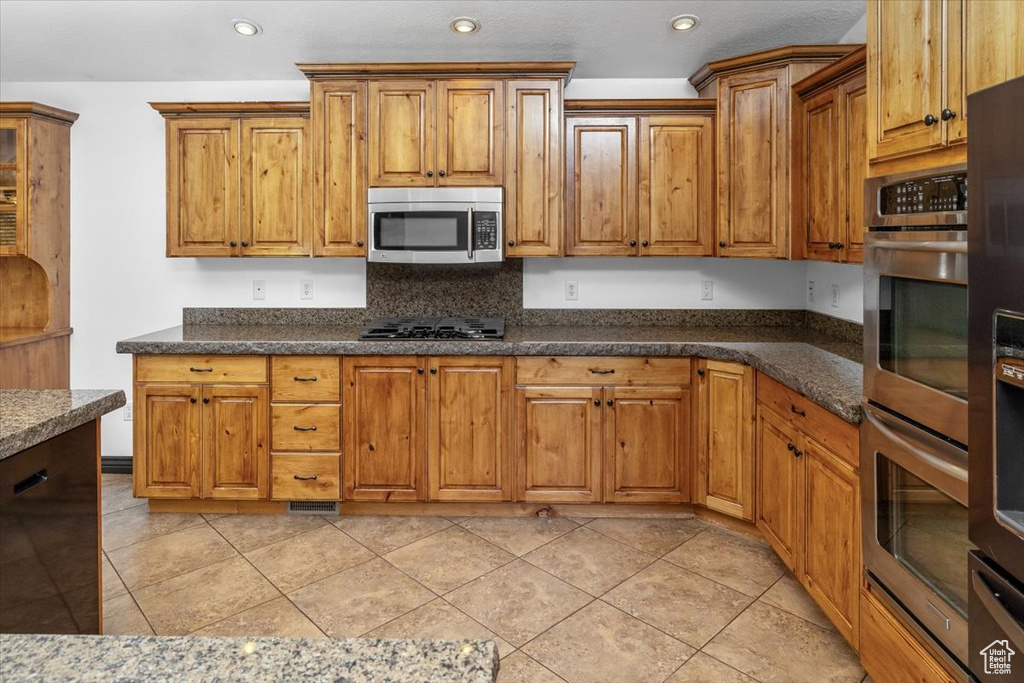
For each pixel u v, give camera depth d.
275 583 2.54
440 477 3.20
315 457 3.20
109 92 3.72
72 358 3.82
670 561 2.74
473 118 3.30
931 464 1.53
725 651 2.10
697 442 3.14
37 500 1.61
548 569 2.66
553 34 3.13
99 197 3.77
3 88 3.71
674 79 3.65
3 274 3.76
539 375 3.17
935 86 1.56
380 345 3.14
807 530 2.32
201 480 3.20
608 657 2.07
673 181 3.38
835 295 3.32
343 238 3.37
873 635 1.86
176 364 3.19
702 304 3.74
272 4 2.85
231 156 3.41
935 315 1.54
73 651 0.65
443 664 0.62
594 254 3.43
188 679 0.60
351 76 3.30
